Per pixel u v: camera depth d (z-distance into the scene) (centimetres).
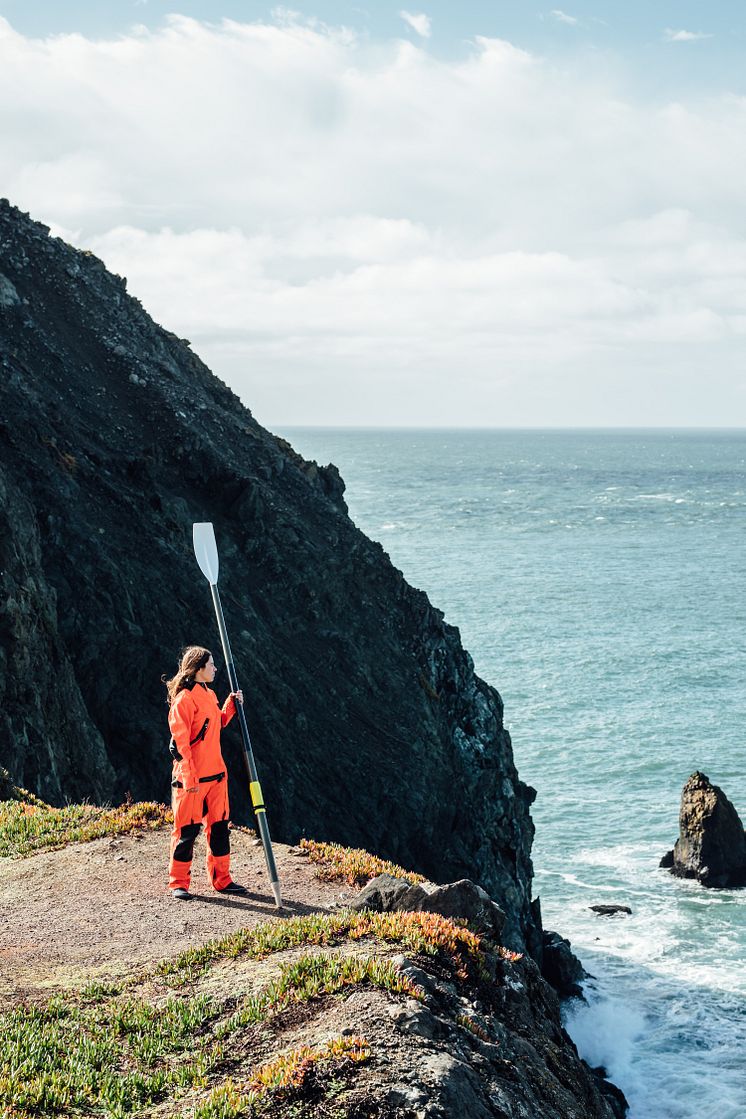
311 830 3303
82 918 955
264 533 3997
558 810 5434
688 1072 3144
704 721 6931
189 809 996
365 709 3788
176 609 3359
